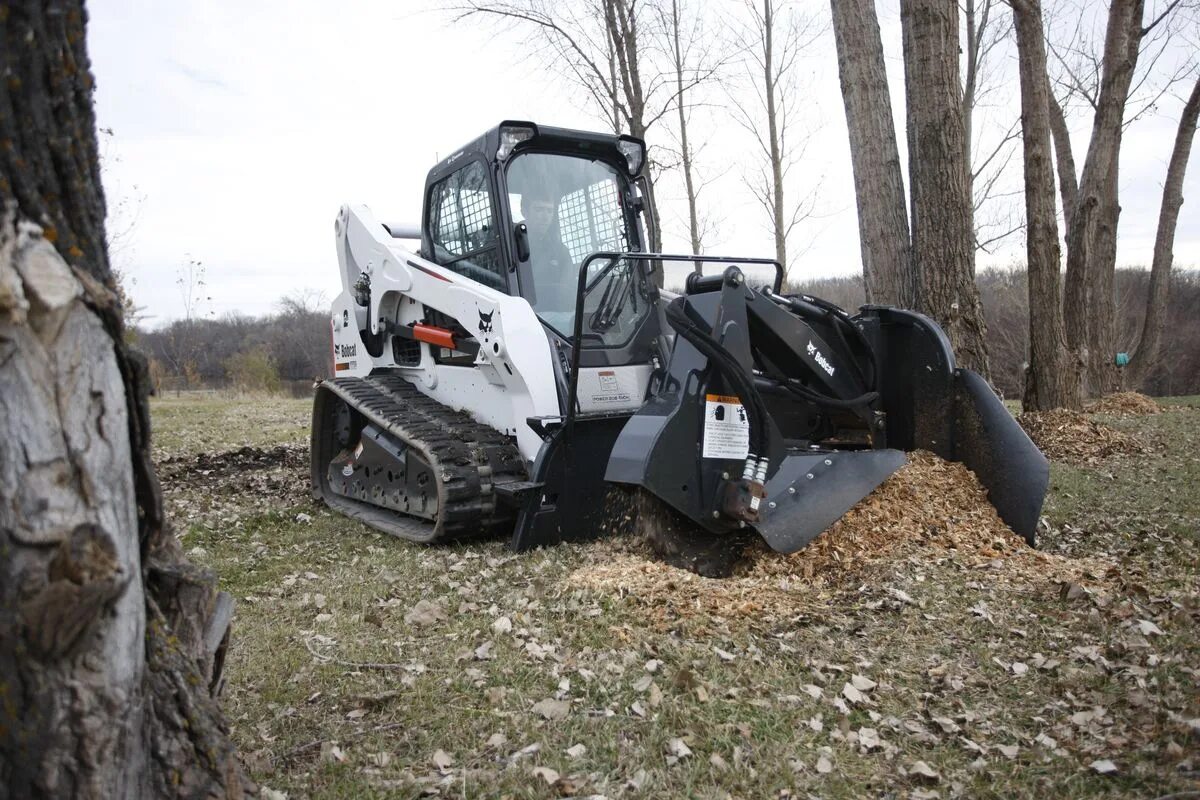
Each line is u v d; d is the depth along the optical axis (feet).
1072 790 8.32
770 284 17.84
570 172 19.57
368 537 19.80
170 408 59.88
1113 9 44.04
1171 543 17.26
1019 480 16.07
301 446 33.65
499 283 18.63
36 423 5.57
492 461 18.01
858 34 27.53
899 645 11.83
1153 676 10.31
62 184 6.20
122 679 6.06
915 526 15.55
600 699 10.41
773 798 8.38
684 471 14.48
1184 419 41.19
